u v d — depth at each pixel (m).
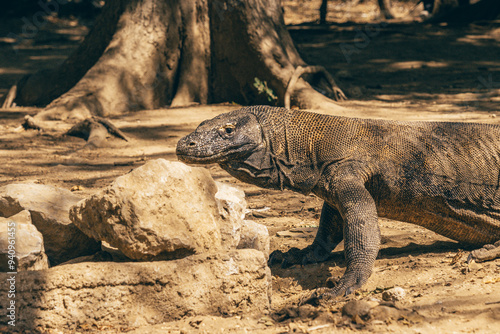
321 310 5.04
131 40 19.36
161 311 4.90
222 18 19.48
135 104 19.08
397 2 49.84
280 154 6.35
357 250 5.67
